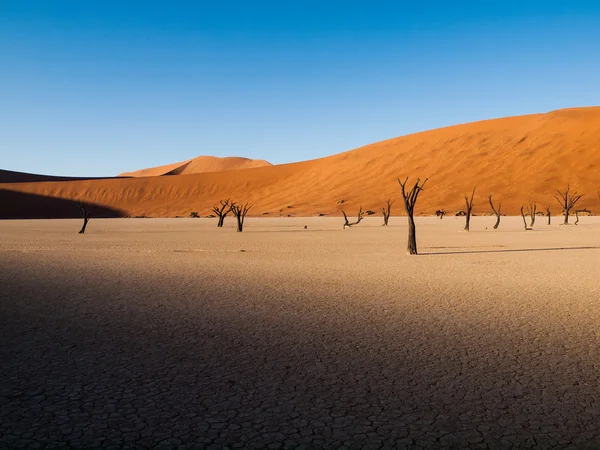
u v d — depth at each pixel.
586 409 5.58
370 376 6.67
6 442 4.84
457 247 29.52
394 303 11.86
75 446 4.77
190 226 70.19
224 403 5.77
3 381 6.52
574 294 13.02
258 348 8.03
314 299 12.45
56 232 53.47
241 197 172.75
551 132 133.38
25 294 13.43
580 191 111.44
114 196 181.88
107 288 14.44
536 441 4.85
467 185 125.62
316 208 135.00
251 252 26.86
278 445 4.78
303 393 6.07
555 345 8.15
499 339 8.53
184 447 4.75
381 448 4.72
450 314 10.58
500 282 15.24
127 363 7.27
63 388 6.26
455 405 5.70
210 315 10.58
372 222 80.50
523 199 113.19
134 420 5.33
